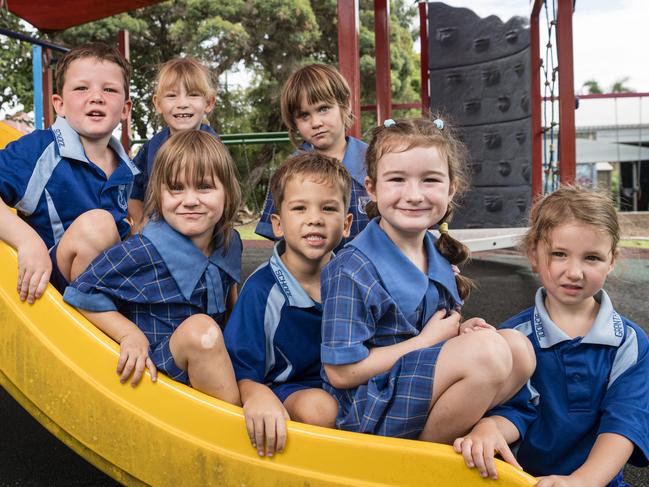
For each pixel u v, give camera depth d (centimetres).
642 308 359
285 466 113
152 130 1299
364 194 212
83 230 144
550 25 484
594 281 122
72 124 173
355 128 319
